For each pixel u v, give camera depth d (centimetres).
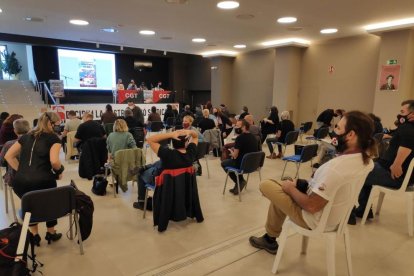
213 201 368
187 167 288
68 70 1208
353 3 455
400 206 347
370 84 753
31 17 551
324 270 220
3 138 422
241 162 364
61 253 244
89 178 389
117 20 569
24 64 1293
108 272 218
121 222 305
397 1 445
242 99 1125
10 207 338
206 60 1437
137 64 1426
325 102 852
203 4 459
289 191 197
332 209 188
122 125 385
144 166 344
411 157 265
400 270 221
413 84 643
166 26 619
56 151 242
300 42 837
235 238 271
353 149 180
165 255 242
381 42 649
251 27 629
